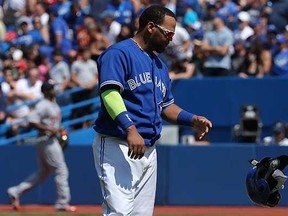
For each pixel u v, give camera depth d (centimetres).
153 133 2152
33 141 5431
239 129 5397
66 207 4466
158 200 4969
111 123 2120
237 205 4931
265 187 1973
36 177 4512
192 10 6350
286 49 5856
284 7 6281
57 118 4400
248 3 6569
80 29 6078
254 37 6053
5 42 6397
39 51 6009
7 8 6762
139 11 5731
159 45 2158
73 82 5691
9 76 5631
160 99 2181
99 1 6512
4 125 5384
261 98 5653
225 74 5772
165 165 4988
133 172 2122
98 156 2147
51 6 6412
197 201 4966
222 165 4953
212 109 5688
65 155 4994
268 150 4900
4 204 4962
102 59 2116
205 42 5775
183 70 5769
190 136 5469
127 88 2117
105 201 2123
